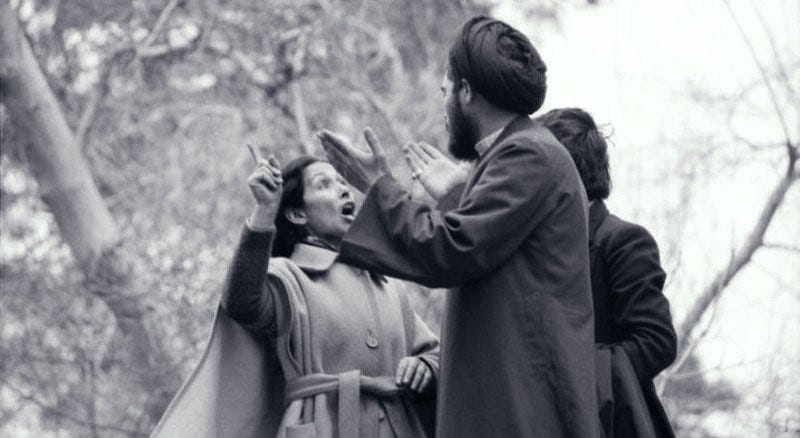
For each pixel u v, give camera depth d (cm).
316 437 584
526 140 551
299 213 625
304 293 602
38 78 1525
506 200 539
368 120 1509
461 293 549
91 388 1328
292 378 595
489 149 559
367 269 543
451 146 579
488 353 539
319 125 1541
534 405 532
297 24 1558
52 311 1353
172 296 1329
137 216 1546
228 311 588
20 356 1323
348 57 1569
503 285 542
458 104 573
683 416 1262
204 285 1334
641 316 601
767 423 1155
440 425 546
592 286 612
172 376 1308
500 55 564
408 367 601
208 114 1616
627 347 597
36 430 1372
